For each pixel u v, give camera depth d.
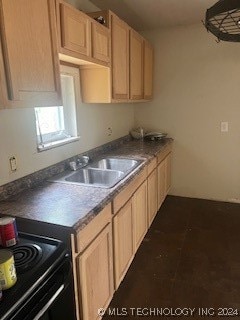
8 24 1.05
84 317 1.35
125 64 2.42
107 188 1.66
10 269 0.85
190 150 3.49
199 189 3.56
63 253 1.09
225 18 1.29
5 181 1.54
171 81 3.38
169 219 2.98
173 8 2.54
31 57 1.19
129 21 2.94
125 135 3.43
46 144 1.91
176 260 2.22
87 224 1.28
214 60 3.13
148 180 2.45
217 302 1.75
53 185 1.74
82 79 2.27
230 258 2.23
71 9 1.53
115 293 1.86
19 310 0.82
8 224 1.08
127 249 1.96
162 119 3.54
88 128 2.48
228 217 3.00
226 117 3.23
